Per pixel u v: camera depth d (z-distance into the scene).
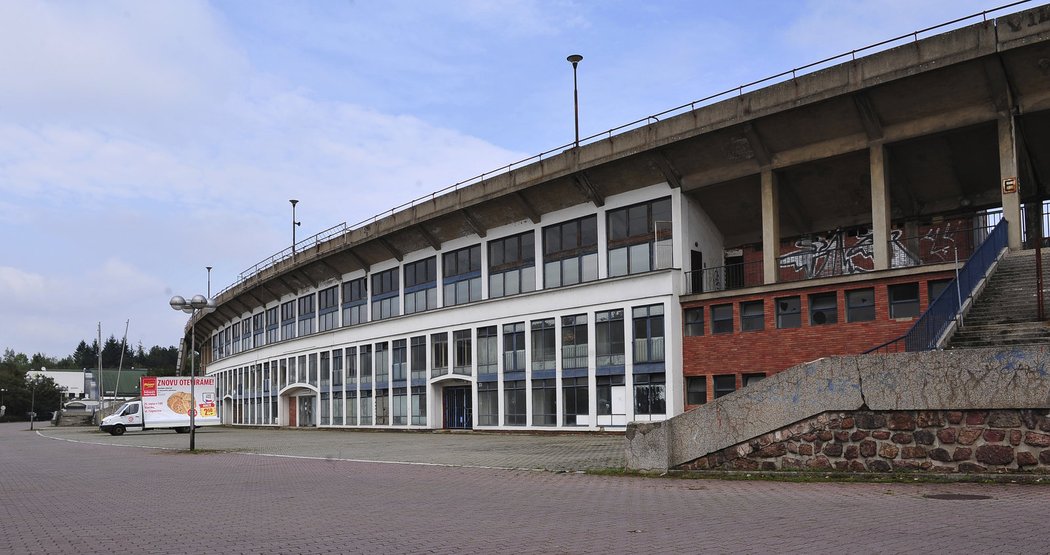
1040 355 12.86
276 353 72.88
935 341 18.16
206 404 60.06
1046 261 23.78
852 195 33.94
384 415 55.28
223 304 83.81
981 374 13.36
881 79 28.41
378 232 52.78
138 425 58.31
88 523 12.21
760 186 35.31
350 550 9.36
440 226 48.78
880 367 14.40
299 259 63.56
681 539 9.53
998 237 25.73
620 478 17.25
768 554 8.43
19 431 72.44
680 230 36.25
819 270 35.41
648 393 36.69
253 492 16.33
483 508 12.98
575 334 40.56
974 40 26.44
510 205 43.72
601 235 39.66
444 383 49.97
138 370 168.50
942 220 32.88
